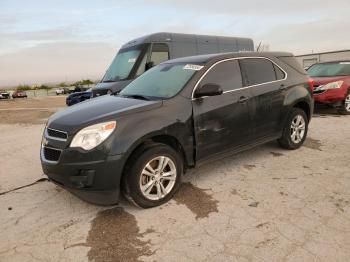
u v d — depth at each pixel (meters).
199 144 3.98
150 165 3.59
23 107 23.39
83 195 3.36
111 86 8.68
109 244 2.99
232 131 4.34
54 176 3.45
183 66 4.47
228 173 4.56
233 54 4.64
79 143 3.26
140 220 3.38
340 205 3.47
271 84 4.91
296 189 3.93
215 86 3.88
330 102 8.55
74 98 15.24
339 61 9.90
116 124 3.35
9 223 3.48
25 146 7.20
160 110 3.67
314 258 2.63
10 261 2.82
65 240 3.10
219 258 2.69
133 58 9.22
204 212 3.48
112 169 3.27
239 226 3.16
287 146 5.38
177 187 3.83
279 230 3.05
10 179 4.91
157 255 2.78
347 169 4.50
